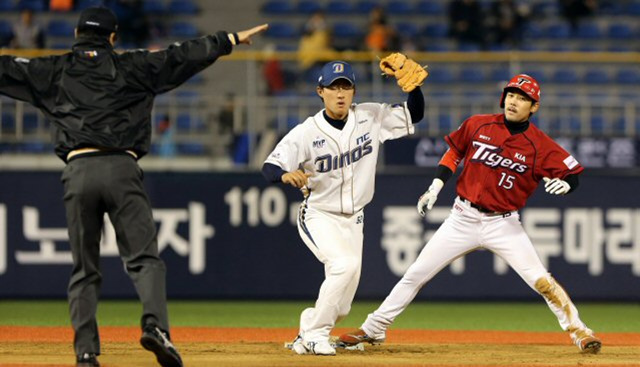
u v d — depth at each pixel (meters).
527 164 27.25
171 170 49.78
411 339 33.56
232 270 49.12
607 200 49.06
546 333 36.56
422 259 27.83
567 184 26.89
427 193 27.78
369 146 26.56
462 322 41.97
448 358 26.38
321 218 26.58
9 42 66.44
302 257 49.22
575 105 51.59
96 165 21.78
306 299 49.16
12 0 69.88
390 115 27.03
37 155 50.88
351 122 26.34
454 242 27.78
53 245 48.94
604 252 49.03
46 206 48.91
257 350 27.91
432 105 51.94
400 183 48.94
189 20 70.31
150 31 66.81
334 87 25.78
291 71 59.91
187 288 49.06
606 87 65.12
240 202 49.25
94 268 22.62
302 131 26.23
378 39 65.00
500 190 27.39
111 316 42.94
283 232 49.25
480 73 65.00
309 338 26.52
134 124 22.05
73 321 22.39
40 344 29.53
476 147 27.45
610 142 50.31
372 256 48.88
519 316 44.66
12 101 50.66
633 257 49.09
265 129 51.62
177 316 43.44
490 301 49.06
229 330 36.44
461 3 67.62
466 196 27.69
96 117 21.81
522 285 49.03
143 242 21.94
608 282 48.97
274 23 70.81
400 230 48.91
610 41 69.50
